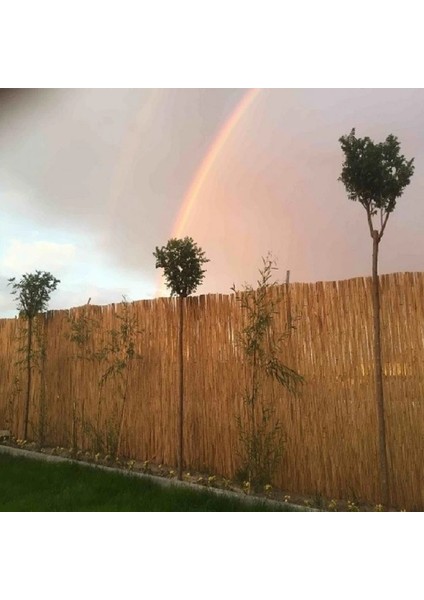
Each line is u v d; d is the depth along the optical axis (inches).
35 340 311.7
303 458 183.5
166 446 231.6
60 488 197.0
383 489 159.2
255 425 197.6
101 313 270.7
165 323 238.2
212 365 216.1
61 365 292.8
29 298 300.0
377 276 165.6
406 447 160.4
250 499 172.2
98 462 252.8
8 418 325.7
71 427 281.9
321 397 180.4
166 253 224.7
